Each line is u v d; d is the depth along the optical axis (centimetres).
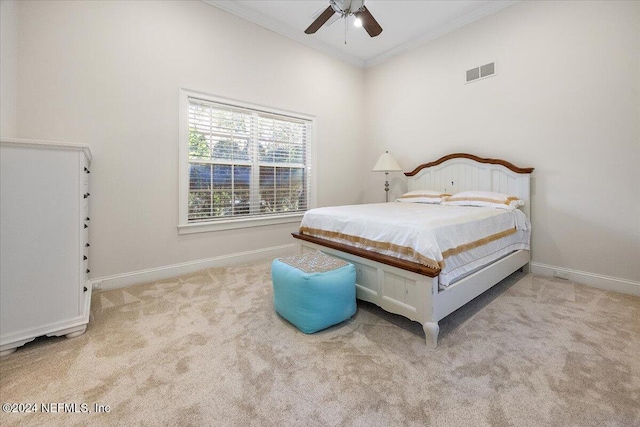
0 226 146
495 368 141
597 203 250
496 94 312
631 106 231
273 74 352
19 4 205
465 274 193
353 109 450
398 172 422
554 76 270
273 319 194
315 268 184
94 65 237
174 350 157
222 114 314
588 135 252
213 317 197
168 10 272
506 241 251
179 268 290
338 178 436
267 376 135
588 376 134
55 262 162
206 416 112
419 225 175
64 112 225
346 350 157
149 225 270
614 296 229
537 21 279
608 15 239
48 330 160
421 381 132
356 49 412
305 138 396
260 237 353
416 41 382
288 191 380
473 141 333
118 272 255
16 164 149
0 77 184
